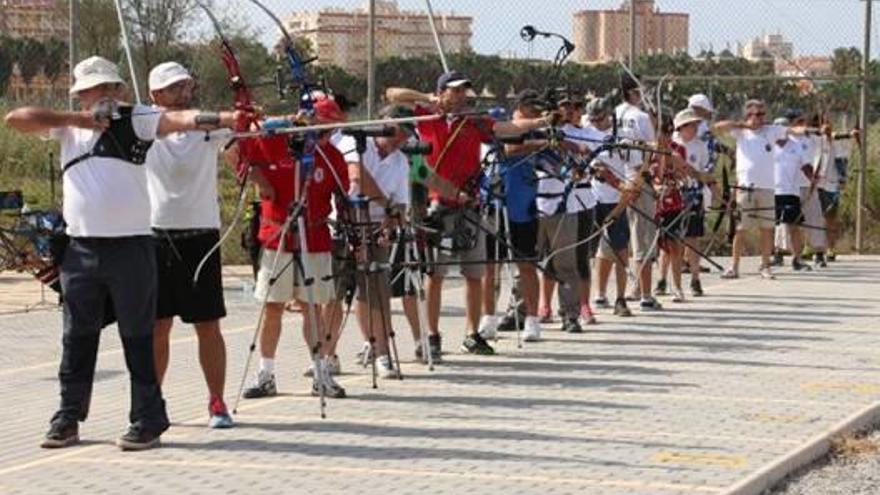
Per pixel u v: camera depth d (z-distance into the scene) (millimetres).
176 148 12500
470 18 28750
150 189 12594
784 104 31938
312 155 13672
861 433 13305
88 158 11914
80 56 33469
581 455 11812
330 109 14062
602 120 20031
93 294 12102
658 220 21281
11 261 21438
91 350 12344
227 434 12664
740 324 19969
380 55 28109
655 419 13305
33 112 11648
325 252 14031
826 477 11656
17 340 18719
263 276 14109
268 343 14352
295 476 11133
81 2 33969
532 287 18094
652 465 11461
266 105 19016
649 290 21438
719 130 25750
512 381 15297
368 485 10836
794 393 14664
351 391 14703
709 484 10844
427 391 14711
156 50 32656
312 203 13914
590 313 19828
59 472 11352
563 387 14969
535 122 16438
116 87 12234
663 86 26641
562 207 18391
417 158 16047
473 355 17000
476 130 16266
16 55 40344
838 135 29688
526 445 12203
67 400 12312
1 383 15602
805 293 23844
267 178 13852
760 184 25656
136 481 11016
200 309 12680
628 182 19625
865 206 31859
